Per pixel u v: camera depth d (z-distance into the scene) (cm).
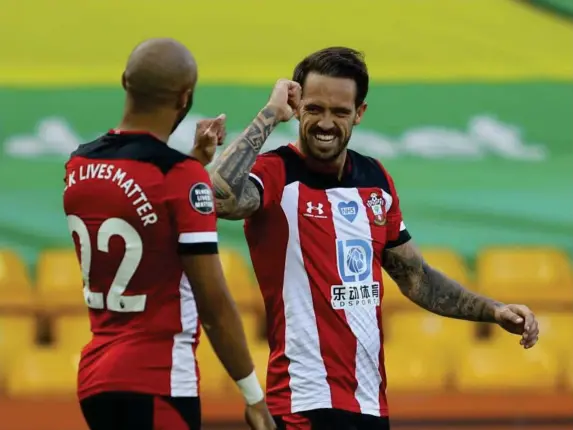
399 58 2980
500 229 2945
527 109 2977
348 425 1322
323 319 1325
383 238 1377
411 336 2769
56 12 2927
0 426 2486
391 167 2945
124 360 1112
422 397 2556
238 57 2958
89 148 1152
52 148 2886
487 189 2944
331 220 1341
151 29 2945
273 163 1341
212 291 1104
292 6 2970
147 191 1103
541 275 2864
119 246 1112
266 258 1338
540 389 2595
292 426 1320
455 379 2605
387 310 2797
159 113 1129
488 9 2998
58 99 2900
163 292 1118
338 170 1364
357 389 1337
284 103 1280
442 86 2969
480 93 2972
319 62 1313
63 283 2770
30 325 2719
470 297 1433
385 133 2953
